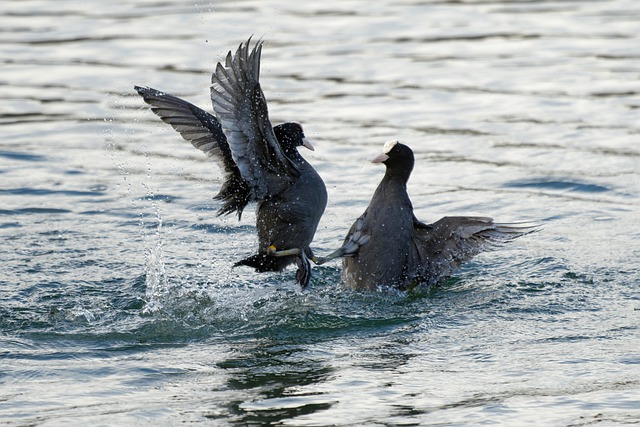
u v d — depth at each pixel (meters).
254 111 9.62
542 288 11.77
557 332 10.12
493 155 17.27
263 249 11.03
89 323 10.62
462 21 26.17
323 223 14.55
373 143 17.78
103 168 16.92
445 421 7.83
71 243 13.52
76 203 15.24
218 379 8.91
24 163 17.02
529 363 9.18
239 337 10.25
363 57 22.94
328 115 19.12
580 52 23.23
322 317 10.87
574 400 8.21
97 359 9.50
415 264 12.22
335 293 11.83
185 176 16.66
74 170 16.77
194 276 12.42
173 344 10.02
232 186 10.86
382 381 8.79
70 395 8.48
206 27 24.92
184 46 23.30
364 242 11.89
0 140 18.11
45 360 9.41
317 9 27.50
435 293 11.82
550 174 16.31
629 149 17.28
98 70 21.81
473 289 11.89
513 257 13.08
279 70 21.91
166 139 18.58
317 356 9.57
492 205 15.10
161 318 10.81
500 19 26.34
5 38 24.44
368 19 26.39
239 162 9.85
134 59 22.44
